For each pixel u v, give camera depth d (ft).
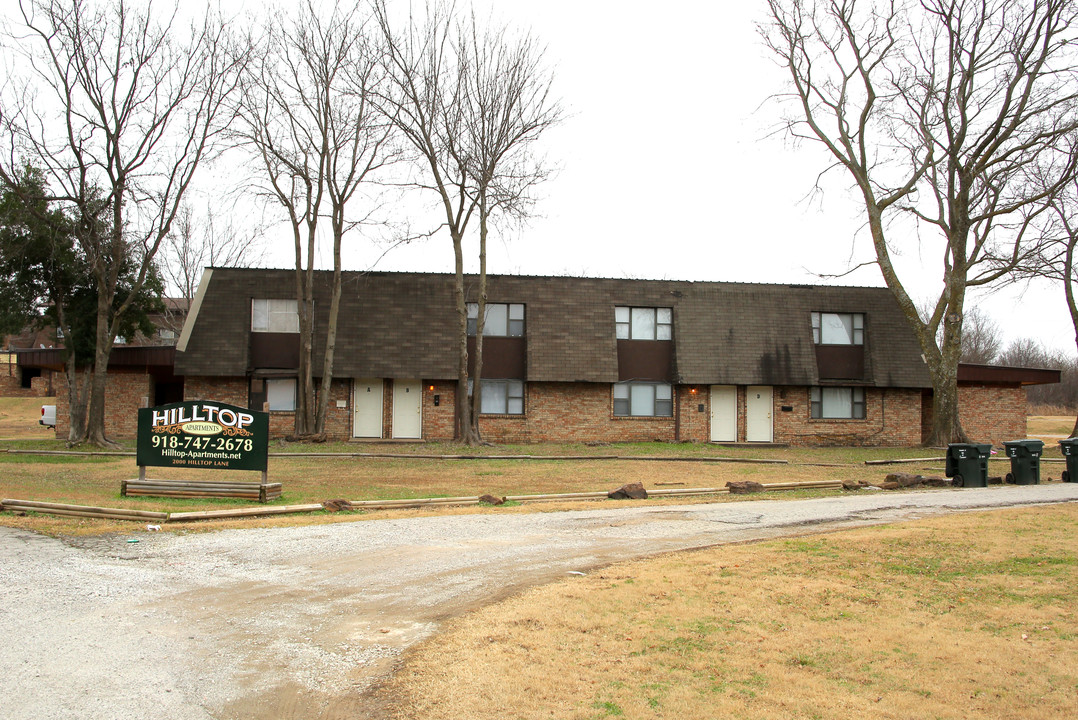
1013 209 103.81
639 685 21.54
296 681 21.66
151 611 27.91
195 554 37.24
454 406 111.14
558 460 91.04
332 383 109.19
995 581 31.86
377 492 62.18
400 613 27.96
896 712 20.18
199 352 105.60
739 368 115.55
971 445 68.39
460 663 22.85
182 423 55.21
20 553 36.68
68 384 102.94
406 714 19.65
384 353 108.99
